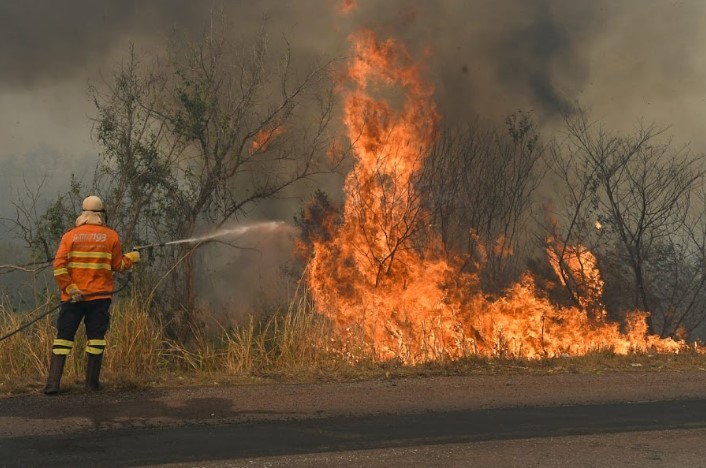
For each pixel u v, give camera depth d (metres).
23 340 8.07
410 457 4.95
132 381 7.18
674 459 5.06
